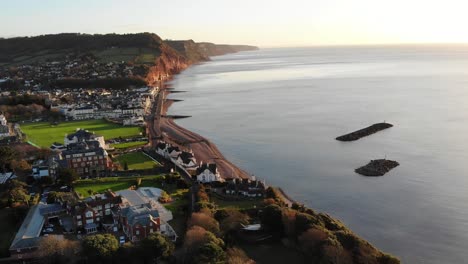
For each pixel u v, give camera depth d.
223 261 138.00
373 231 175.38
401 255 158.00
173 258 141.75
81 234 163.62
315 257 144.00
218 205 189.00
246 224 169.25
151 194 196.38
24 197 190.75
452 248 162.88
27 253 146.62
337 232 155.75
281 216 164.25
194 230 148.88
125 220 162.62
